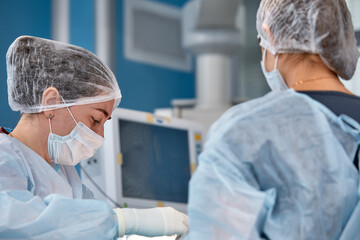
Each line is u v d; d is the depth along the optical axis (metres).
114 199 1.82
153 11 4.77
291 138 0.91
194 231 0.92
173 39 4.97
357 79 4.09
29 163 1.34
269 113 0.94
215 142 0.93
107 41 4.24
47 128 1.40
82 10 4.18
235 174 0.91
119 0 4.47
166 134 2.13
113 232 1.21
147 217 1.30
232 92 5.58
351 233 0.90
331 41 0.98
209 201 0.90
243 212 0.89
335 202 0.89
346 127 0.93
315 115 0.93
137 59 4.60
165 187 2.06
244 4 5.69
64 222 1.16
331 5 1.00
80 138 1.44
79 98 1.41
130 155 1.93
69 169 1.55
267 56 1.10
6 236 1.12
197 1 4.14
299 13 1.00
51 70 1.40
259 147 0.91
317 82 1.00
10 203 1.15
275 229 0.89
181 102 3.24
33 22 3.98
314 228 0.88
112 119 1.87
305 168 0.90
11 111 1.65
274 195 0.89
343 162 0.92
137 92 4.61
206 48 4.26
